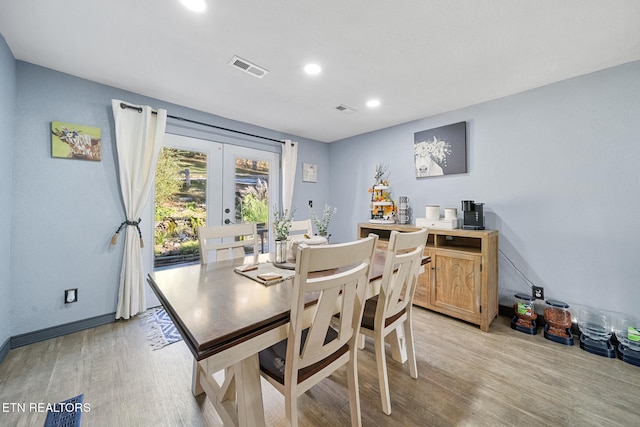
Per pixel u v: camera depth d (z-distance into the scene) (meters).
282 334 0.96
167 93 2.51
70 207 2.17
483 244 2.26
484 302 2.24
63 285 2.14
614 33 1.62
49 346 1.95
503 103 2.57
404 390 1.52
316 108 2.89
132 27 1.59
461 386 1.55
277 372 1.04
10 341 1.90
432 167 3.09
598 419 1.30
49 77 2.07
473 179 2.78
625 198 1.98
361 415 1.33
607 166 2.04
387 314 1.39
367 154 3.85
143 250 2.59
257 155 3.54
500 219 2.59
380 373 1.36
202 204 3.02
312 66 2.03
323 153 4.38
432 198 3.12
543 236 2.35
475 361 1.80
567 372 1.67
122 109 2.34
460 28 1.59
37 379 1.58
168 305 1.03
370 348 2.00
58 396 1.45
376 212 3.49
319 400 1.45
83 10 1.45
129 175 2.40
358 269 1.09
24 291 1.98
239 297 1.11
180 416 1.33
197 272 1.52
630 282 1.96
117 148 2.33
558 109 2.26
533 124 2.39
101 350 1.91
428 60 1.94
